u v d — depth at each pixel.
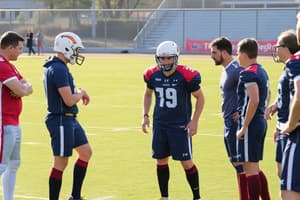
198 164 34.41
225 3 178.88
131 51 161.88
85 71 100.62
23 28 174.50
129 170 33.03
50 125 25.33
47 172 32.53
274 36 155.00
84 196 27.55
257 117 24.20
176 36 162.00
